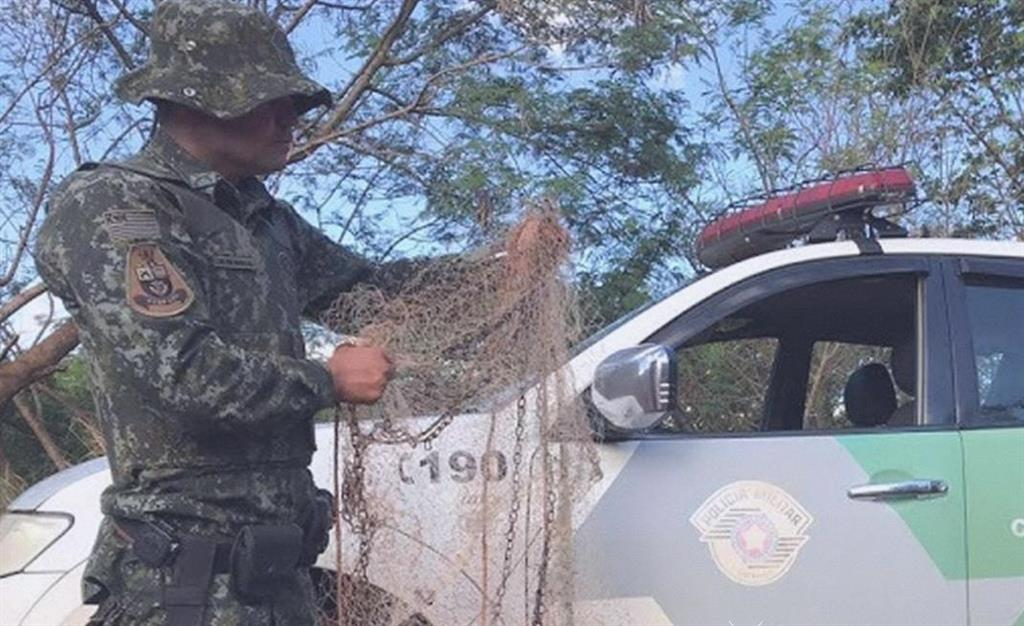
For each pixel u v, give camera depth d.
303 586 2.59
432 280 2.97
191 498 2.39
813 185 4.00
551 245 2.90
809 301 3.92
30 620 3.31
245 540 2.37
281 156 2.60
